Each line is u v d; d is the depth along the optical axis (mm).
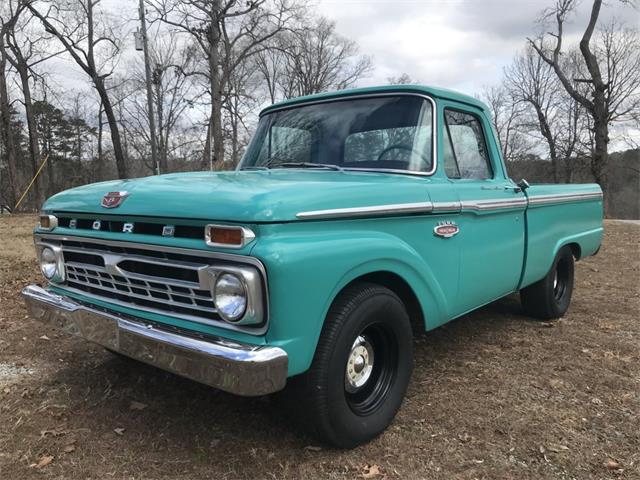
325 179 2898
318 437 2711
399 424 3102
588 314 5562
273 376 2215
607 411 3314
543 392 3576
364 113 3631
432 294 3170
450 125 3613
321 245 2391
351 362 2785
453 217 3340
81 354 4160
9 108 26422
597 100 25578
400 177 3195
